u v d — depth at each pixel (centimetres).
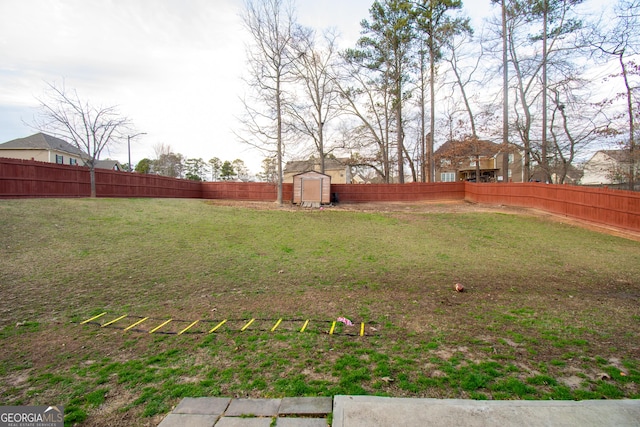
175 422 225
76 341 367
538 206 1748
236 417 230
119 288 555
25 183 1352
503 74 2275
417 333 395
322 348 352
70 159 3103
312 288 587
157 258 756
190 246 888
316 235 1138
